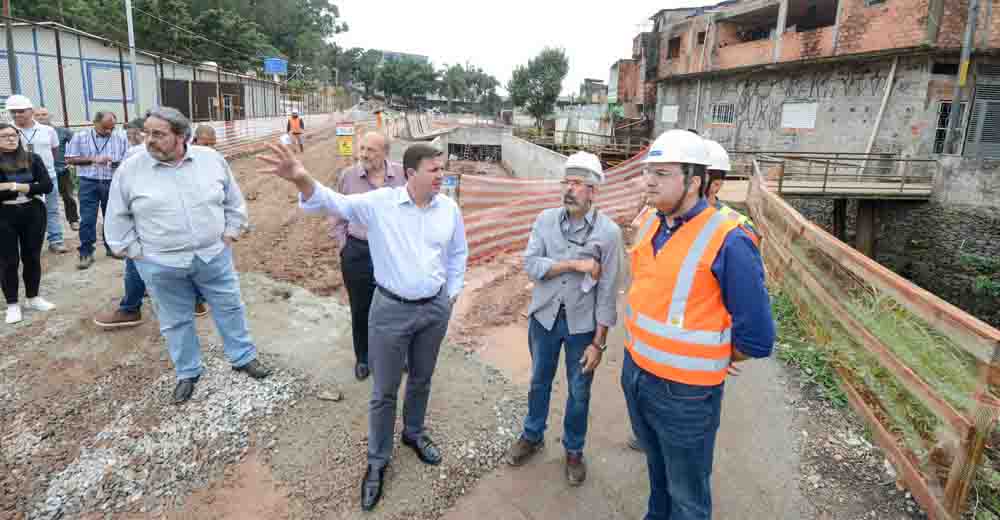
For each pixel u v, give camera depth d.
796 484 3.27
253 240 8.02
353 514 3.00
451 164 31.64
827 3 22.12
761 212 9.12
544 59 45.03
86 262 6.49
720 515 3.03
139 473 3.20
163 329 3.83
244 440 3.50
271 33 71.00
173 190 3.62
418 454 3.44
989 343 2.58
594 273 2.98
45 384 3.98
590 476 3.37
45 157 6.75
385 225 2.97
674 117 29.64
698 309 2.24
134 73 16.84
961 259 13.78
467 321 5.53
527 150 26.70
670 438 2.39
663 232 2.37
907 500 3.12
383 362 3.05
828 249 4.77
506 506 3.12
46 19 35.91
